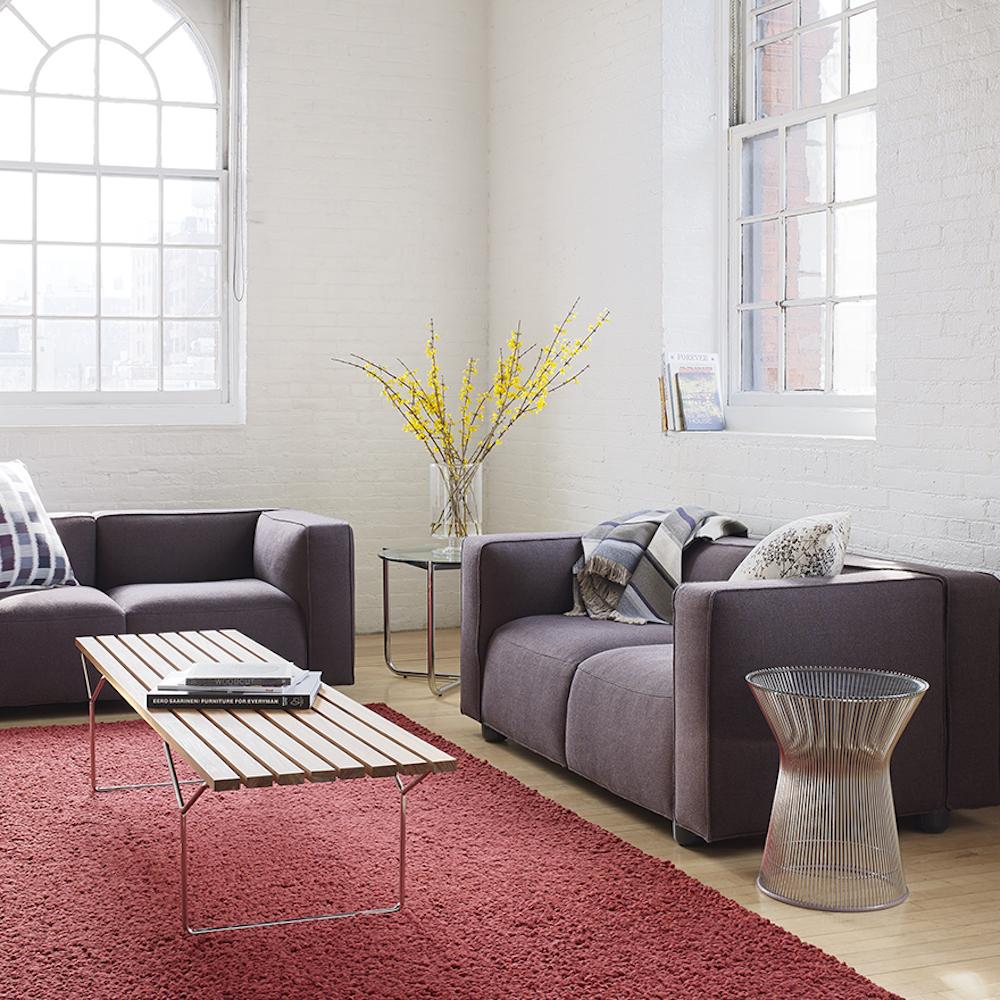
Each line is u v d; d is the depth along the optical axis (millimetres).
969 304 4137
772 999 2672
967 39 4117
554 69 6492
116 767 4387
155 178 6801
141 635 4766
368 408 6992
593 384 6219
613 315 6047
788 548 3861
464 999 2670
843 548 3869
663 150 5664
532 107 6707
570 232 6395
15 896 3227
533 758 4645
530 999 2672
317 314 6883
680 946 2934
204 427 6691
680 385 5520
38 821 3818
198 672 3465
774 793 3623
